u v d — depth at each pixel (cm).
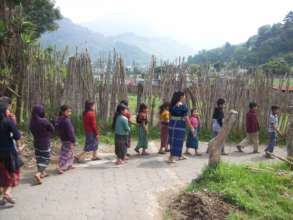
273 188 724
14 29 1243
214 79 1357
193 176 852
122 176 841
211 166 755
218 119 1095
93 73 1293
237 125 1373
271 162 1038
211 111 1352
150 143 1230
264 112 1379
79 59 1273
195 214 615
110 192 728
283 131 1355
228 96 1359
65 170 873
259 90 1372
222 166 760
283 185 754
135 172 879
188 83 1345
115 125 948
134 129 1302
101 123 1300
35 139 784
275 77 1401
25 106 1252
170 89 1329
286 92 1369
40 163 782
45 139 783
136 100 1386
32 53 1250
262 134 1374
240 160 1072
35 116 781
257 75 1381
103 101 1308
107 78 1307
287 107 1361
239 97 1365
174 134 959
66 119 864
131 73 1421
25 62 1249
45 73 1259
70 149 876
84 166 924
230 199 649
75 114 1276
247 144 1181
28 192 723
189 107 1352
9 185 652
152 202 678
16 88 1245
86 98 1279
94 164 947
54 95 1264
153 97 1338
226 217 600
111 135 1252
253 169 816
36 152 786
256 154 1162
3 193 651
